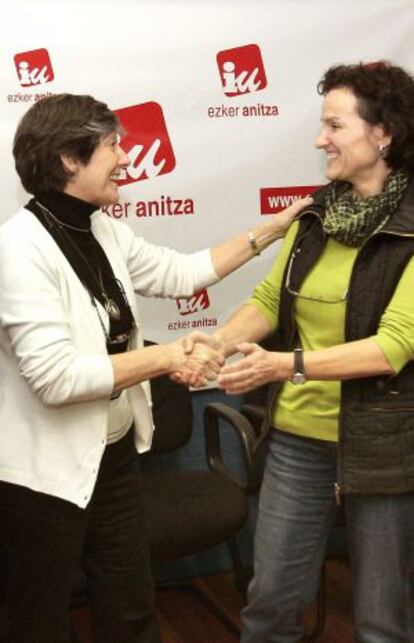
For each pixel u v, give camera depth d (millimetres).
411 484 1679
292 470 1891
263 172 2723
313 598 1979
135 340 1902
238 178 2705
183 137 2641
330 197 1828
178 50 2592
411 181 1716
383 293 1658
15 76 2479
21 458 1710
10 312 1642
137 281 2064
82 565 1943
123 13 2531
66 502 1728
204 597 2859
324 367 1643
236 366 1669
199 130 2650
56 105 1711
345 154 1722
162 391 2656
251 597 1956
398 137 1692
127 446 1916
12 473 1711
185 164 2656
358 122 1700
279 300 1920
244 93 2668
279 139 2717
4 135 2490
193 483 2479
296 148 2734
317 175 2766
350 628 2633
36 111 1720
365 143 1707
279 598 1912
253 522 3010
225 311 2775
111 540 1902
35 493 1711
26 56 2479
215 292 2756
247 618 1976
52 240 1705
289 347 1883
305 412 1842
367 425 1681
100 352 1741
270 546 1900
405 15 2744
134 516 1938
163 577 2986
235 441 2934
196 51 2605
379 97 1679
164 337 2736
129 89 2574
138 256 2045
